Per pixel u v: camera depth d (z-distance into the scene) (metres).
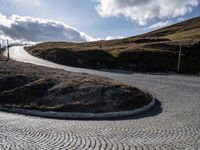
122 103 26.78
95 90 28.89
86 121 22.12
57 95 28.84
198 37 108.75
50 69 43.00
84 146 13.98
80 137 15.84
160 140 15.10
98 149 13.45
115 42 120.25
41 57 82.69
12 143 14.63
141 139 15.35
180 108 26.73
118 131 17.50
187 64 67.19
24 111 26.62
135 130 17.77
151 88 38.22
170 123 20.14
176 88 38.78
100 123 20.95
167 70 65.25
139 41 115.06
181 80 47.66
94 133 16.95
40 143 14.62
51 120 22.64
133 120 22.20
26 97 29.66
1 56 85.06
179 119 21.69
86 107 25.94
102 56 72.50
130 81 44.47
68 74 37.59
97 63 70.31
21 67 42.84
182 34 129.75
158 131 17.36
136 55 71.06
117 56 71.75
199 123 19.94
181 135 16.25
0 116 24.41
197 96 33.19
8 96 30.42
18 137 15.94
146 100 28.70
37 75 36.12
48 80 32.91
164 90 36.97
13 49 115.44
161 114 24.38
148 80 46.44
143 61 68.81
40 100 28.59
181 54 72.25
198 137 15.77
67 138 15.62
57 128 18.67
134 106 26.70
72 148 13.66
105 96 27.86
